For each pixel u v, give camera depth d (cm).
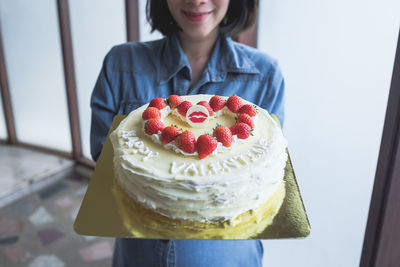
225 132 54
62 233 125
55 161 162
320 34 81
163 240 63
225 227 50
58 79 152
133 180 52
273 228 49
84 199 54
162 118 62
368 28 73
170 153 54
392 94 67
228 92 71
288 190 56
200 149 52
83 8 133
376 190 74
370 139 76
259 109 64
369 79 74
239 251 65
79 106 153
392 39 69
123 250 68
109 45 133
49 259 114
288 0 84
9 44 158
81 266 112
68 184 153
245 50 74
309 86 85
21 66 159
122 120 65
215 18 65
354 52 76
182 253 63
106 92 73
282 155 57
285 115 91
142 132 59
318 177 88
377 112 74
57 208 138
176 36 72
